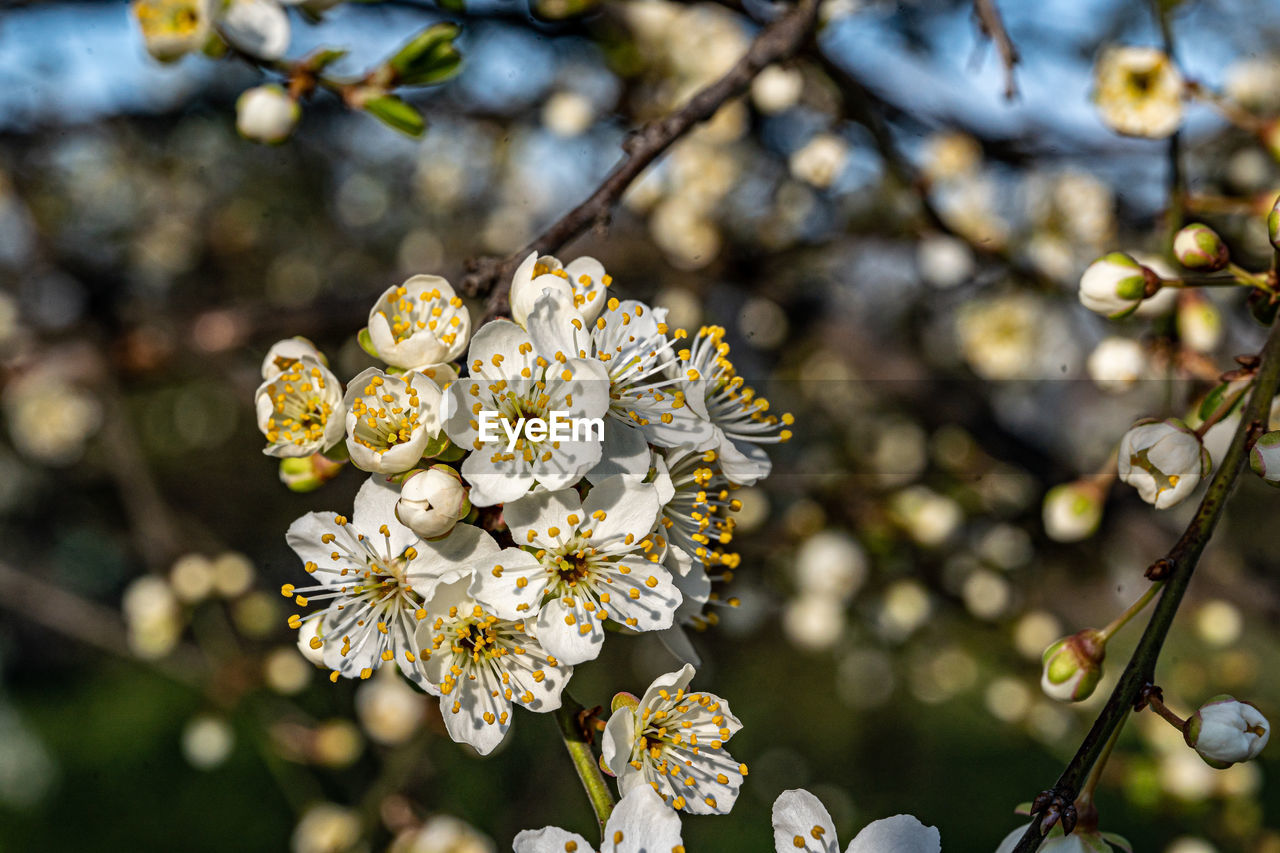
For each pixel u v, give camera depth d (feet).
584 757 5.65
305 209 22.84
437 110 15.21
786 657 21.90
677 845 5.26
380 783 11.64
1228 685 15.15
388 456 5.47
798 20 7.38
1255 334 11.21
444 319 6.03
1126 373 8.80
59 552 26.37
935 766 24.18
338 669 5.65
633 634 5.97
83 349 15.79
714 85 7.30
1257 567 15.42
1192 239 6.82
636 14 13.75
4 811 26.86
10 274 18.37
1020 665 15.40
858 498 14.53
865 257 15.84
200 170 21.08
